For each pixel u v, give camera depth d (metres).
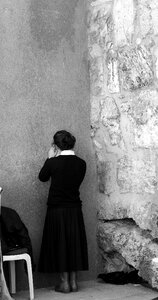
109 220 6.08
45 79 5.89
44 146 5.85
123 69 5.83
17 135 5.67
